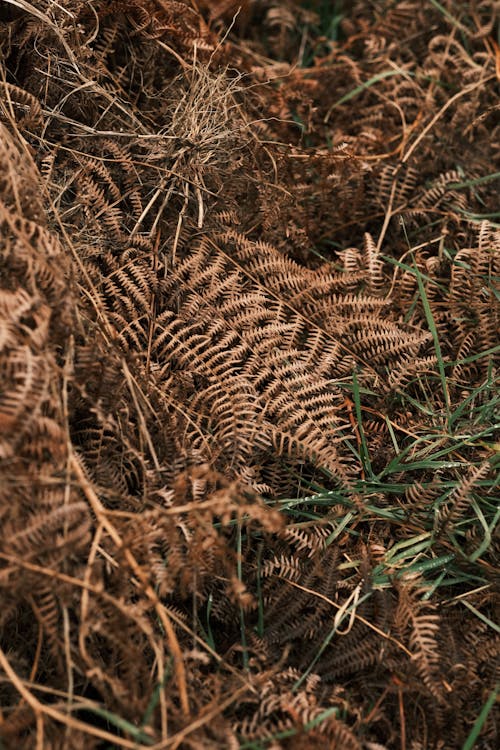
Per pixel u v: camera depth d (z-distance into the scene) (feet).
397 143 6.84
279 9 7.20
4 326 4.97
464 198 6.56
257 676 5.16
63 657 5.11
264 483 5.71
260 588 5.45
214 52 6.36
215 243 6.07
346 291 6.22
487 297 6.21
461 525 5.74
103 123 6.11
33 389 4.94
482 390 6.02
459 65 6.95
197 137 6.02
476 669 5.36
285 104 6.65
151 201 5.95
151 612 5.29
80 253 5.77
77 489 5.17
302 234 6.37
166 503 5.32
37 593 4.95
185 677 5.06
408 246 6.46
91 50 6.07
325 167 6.35
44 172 5.83
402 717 5.20
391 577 5.49
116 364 5.40
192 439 5.64
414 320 6.25
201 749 4.83
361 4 7.36
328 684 5.33
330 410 5.71
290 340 5.92
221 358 5.74
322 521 5.44
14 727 4.80
